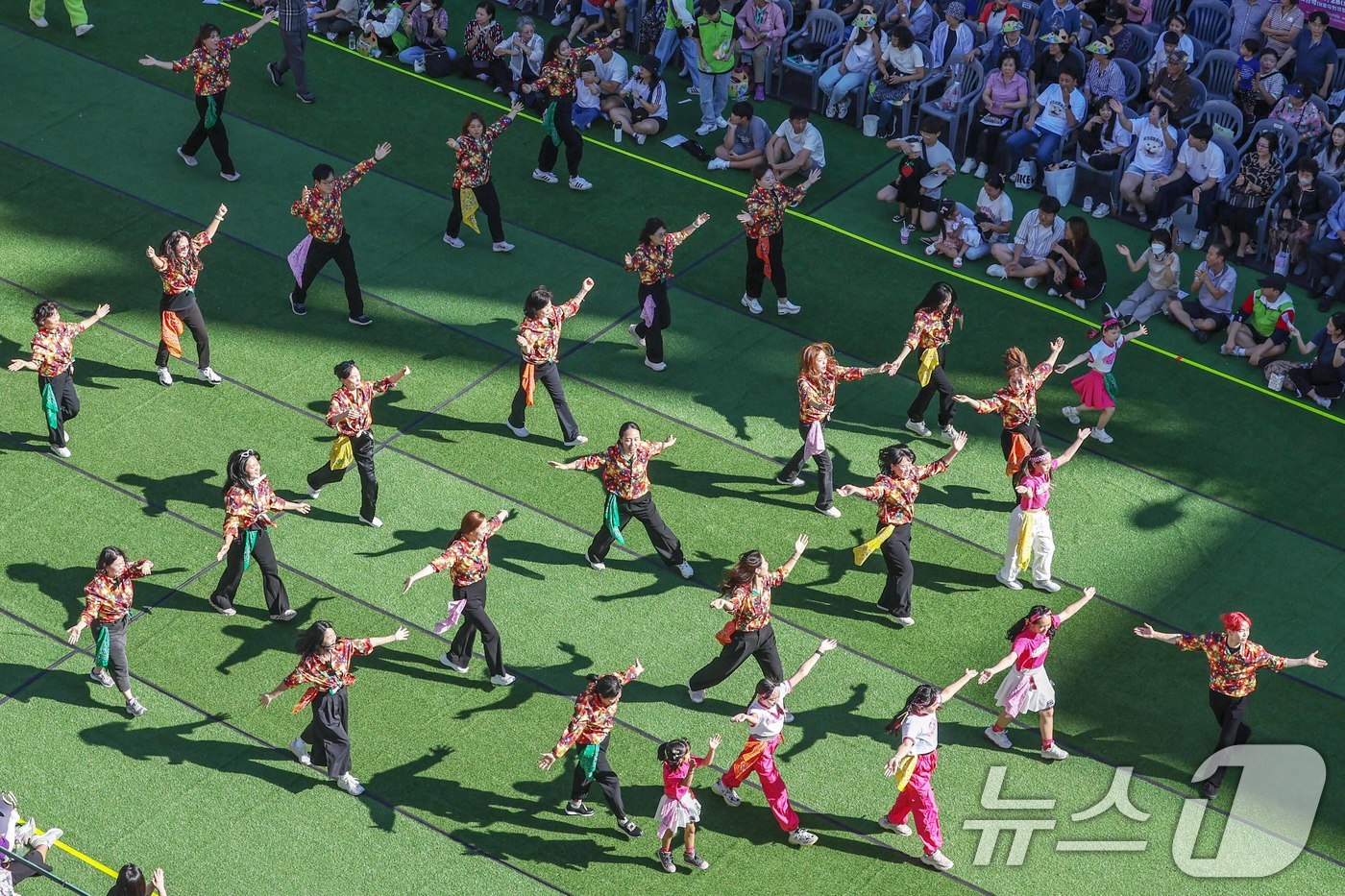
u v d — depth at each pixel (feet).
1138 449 57.26
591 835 43.62
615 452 48.83
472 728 46.29
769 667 46.34
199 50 64.64
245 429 56.13
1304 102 67.87
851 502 54.49
